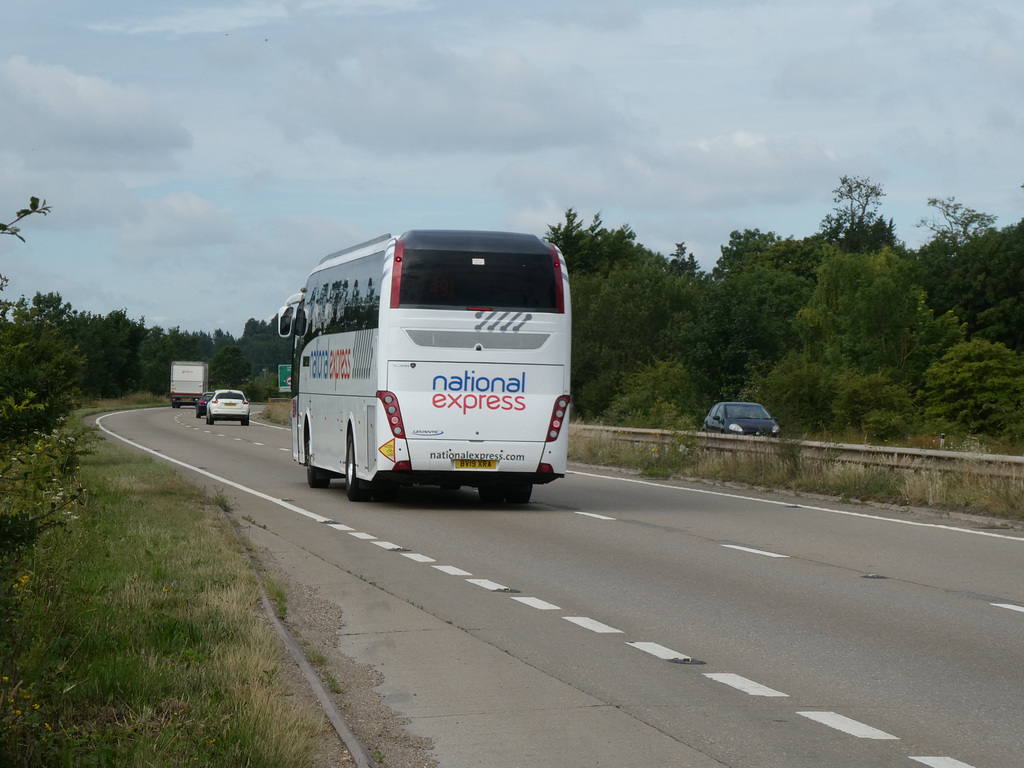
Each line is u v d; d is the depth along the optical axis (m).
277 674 7.99
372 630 10.23
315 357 26.11
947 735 7.11
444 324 20.44
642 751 6.71
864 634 10.22
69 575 9.62
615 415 62.00
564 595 12.15
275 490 25.25
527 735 7.04
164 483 22.02
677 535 17.50
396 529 18.12
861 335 72.31
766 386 63.34
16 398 6.49
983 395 55.03
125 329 140.25
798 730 7.20
